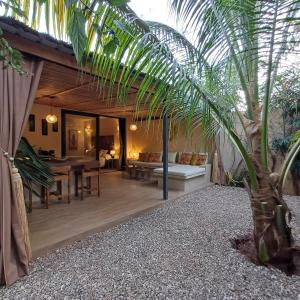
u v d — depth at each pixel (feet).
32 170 10.66
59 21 5.40
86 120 26.32
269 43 5.33
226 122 6.93
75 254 8.36
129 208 13.16
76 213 12.14
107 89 13.79
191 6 5.78
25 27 6.30
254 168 7.18
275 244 7.21
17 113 6.88
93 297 6.02
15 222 6.77
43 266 7.52
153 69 5.37
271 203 7.16
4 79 6.52
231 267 7.37
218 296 6.01
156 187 19.25
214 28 5.57
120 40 5.12
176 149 24.71
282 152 16.75
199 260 7.86
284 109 16.17
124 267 7.47
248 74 7.07
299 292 6.15
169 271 7.22
